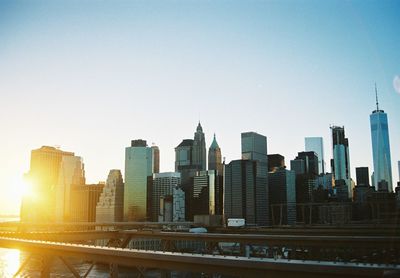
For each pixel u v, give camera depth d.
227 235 105.06
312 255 104.06
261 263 29.48
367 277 26.14
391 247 92.69
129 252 35.81
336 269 26.89
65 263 42.03
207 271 31.89
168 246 119.25
